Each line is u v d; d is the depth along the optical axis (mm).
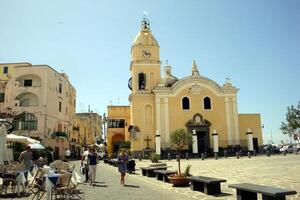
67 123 56969
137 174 23625
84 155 19312
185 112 48719
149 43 52156
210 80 49625
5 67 50969
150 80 50750
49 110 46562
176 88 49125
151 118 49281
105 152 60000
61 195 12008
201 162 33781
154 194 13008
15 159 28953
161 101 48688
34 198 12289
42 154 33812
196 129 48062
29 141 24844
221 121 48969
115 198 12047
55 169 13555
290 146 55719
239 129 50000
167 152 45844
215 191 12742
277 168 22625
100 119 98375
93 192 13820
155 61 51312
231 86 50094
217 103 49469
